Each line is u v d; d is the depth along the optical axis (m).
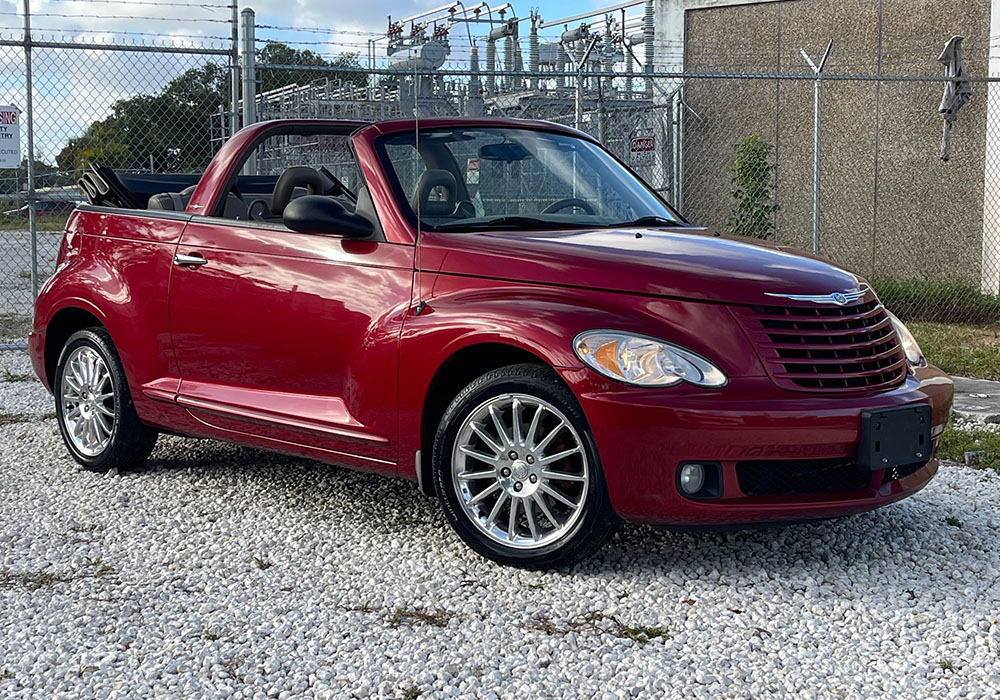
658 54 15.23
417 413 4.14
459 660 3.23
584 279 3.90
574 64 14.68
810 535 4.44
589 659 3.24
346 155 5.14
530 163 4.90
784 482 3.86
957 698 2.98
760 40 14.38
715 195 14.91
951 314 11.97
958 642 3.38
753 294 3.83
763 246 4.46
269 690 3.04
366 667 3.17
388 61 11.86
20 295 13.85
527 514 3.97
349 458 4.45
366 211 4.46
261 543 4.36
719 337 3.75
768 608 3.65
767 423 3.65
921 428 3.98
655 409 3.62
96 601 3.73
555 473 3.88
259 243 4.71
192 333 4.95
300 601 3.73
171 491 5.12
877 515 4.74
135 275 5.20
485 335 3.90
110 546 4.34
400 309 4.20
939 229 13.09
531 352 3.80
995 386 7.95
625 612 3.61
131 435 5.35
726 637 3.41
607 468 3.71
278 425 4.61
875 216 12.70
